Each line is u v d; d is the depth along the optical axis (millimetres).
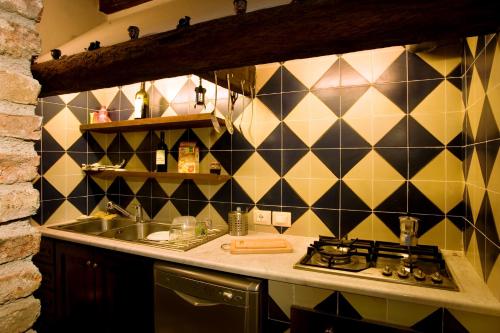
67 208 2312
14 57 492
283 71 1886
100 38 1486
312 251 1464
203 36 825
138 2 1336
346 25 701
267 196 1941
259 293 1256
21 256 491
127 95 2453
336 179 1756
